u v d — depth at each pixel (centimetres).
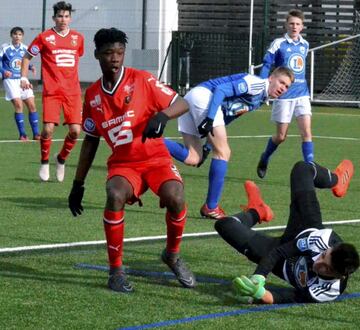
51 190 2039
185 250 1421
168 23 6131
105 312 1060
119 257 1167
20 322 1012
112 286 1162
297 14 2294
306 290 1106
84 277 1233
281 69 1697
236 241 1176
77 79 2184
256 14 5912
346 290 1189
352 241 1518
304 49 2308
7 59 3178
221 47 5766
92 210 1777
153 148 1177
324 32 5628
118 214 1152
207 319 1038
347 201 1959
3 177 2230
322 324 1030
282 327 1014
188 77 5709
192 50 5809
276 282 1226
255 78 1691
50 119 2155
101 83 1169
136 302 1109
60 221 1650
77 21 6328
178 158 1761
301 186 1183
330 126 4097
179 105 1147
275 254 1114
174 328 1000
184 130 1766
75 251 1403
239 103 1706
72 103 2169
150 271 1280
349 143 3316
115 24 6266
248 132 3731
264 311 1077
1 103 5178
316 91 5591
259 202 1262
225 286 1201
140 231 1576
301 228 1149
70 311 1060
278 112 2255
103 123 1170
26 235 1515
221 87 1666
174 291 1169
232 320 1037
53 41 2178
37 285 1184
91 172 2364
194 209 1823
